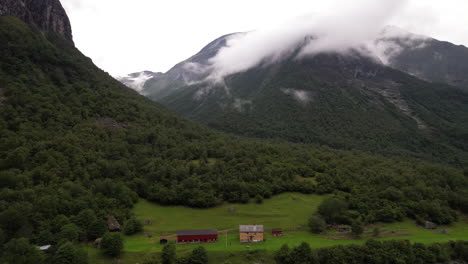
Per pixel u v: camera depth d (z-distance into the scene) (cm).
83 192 9612
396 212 11538
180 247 8475
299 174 14925
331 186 13688
